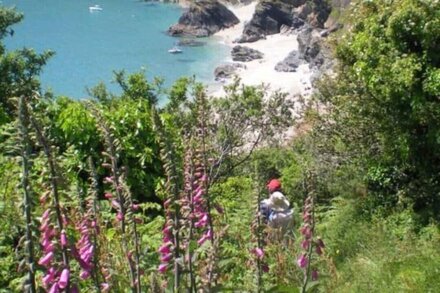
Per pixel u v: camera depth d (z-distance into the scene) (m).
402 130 13.48
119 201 4.22
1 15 28.67
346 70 15.04
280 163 16.86
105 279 4.37
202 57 71.38
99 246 4.65
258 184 4.75
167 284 4.39
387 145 13.89
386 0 13.83
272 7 78.88
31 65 26.44
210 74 64.50
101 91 22.64
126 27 85.56
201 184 4.59
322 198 14.90
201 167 4.85
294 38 76.94
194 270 4.56
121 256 4.96
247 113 20.09
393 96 12.86
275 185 9.59
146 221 8.66
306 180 4.94
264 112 20.45
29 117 3.22
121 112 9.94
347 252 11.38
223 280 5.36
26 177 3.14
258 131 21.62
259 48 74.06
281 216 8.95
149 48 74.81
